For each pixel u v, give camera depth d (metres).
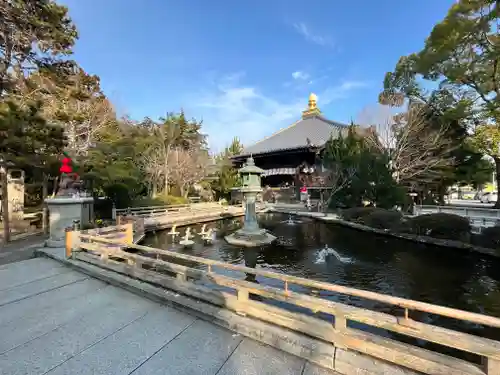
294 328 2.68
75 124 14.62
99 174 12.29
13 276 4.84
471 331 4.68
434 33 12.86
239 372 2.23
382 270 7.72
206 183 28.36
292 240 11.70
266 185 31.31
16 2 8.55
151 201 19.23
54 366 2.33
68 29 10.80
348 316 2.44
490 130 12.40
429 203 20.00
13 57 9.91
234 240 11.10
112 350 2.57
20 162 8.23
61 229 7.07
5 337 2.81
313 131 30.98
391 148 18.20
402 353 2.18
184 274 3.79
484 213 13.25
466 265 7.93
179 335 2.83
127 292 4.07
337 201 18.80
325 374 2.20
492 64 11.71
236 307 3.12
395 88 18.78
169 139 24.73
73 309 3.47
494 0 8.61
